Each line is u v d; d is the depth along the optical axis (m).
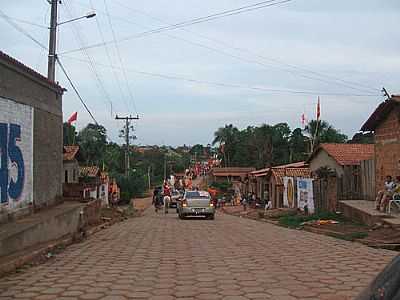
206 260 11.12
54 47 21.22
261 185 49.31
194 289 8.06
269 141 75.19
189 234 17.75
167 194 40.44
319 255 11.88
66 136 47.06
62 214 14.63
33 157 14.84
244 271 9.68
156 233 18.20
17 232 10.77
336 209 23.69
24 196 13.93
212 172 83.19
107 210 29.83
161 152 123.94
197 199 28.97
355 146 33.06
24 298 7.42
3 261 9.64
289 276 9.13
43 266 10.34
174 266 10.31
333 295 7.62
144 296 7.57
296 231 19.36
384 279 2.67
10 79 13.02
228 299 7.37
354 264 10.46
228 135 91.62
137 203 59.00
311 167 37.22
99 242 15.01
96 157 63.34
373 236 15.03
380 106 21.11
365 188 23.59
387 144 21.66
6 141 12.66
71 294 7.70
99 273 9.50
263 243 14.61
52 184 16.98
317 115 39.31
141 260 11.16
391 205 18.67
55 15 21.33
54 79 21.09
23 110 14.01
